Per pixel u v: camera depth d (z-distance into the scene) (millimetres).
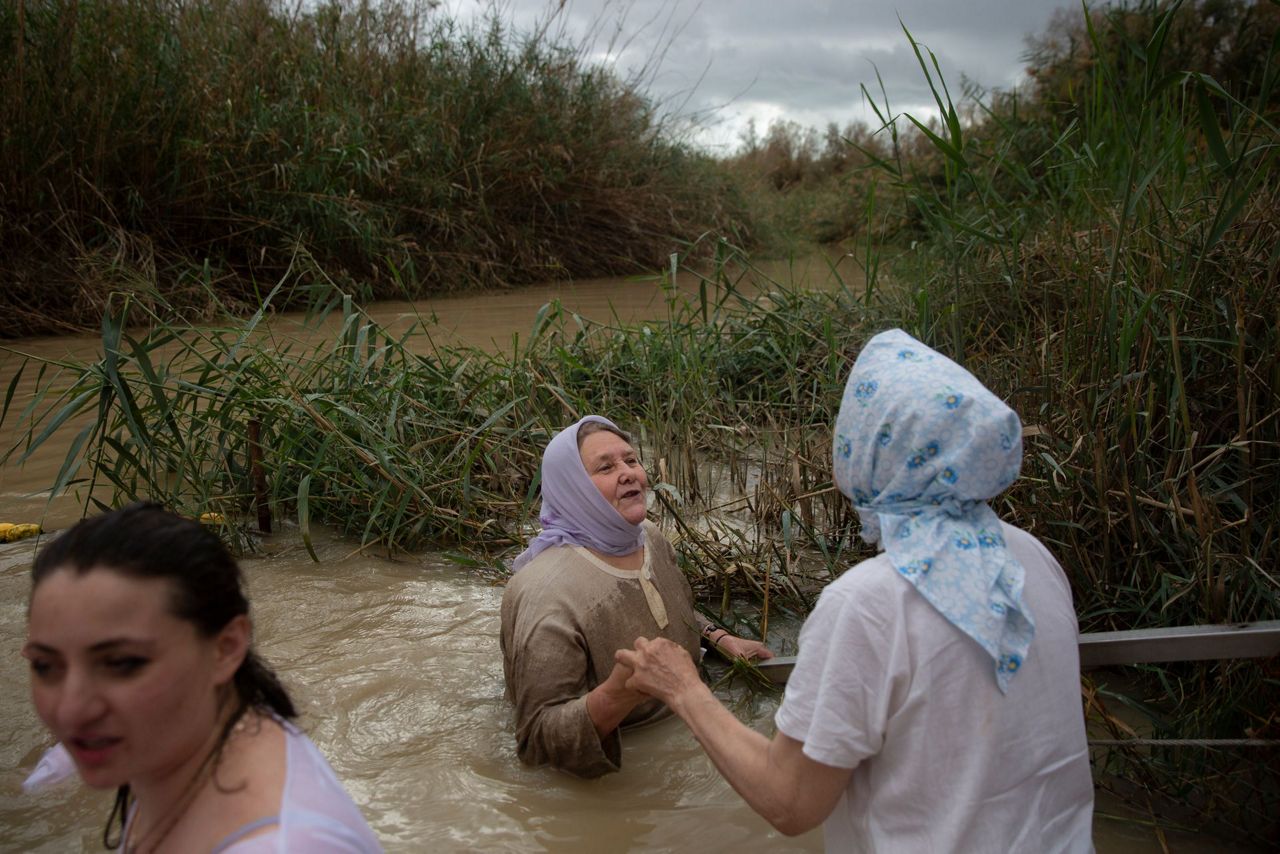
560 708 2787
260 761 1311
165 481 4957
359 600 3957
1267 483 3170
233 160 10500
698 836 2596
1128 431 3338
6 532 4414
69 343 8266
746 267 6438
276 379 4988
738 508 4816
